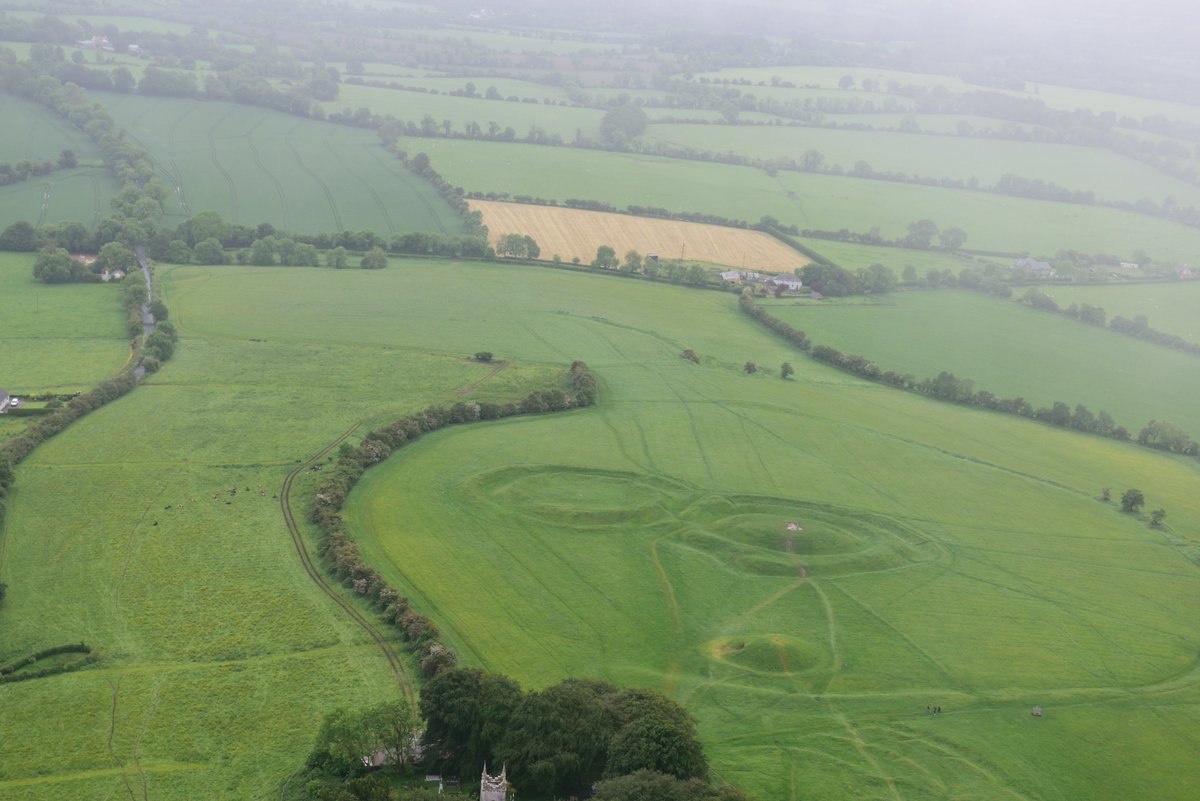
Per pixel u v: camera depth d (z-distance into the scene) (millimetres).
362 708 134875
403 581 173000
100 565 171625
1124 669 167000
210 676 146125
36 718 136000
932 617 177375
